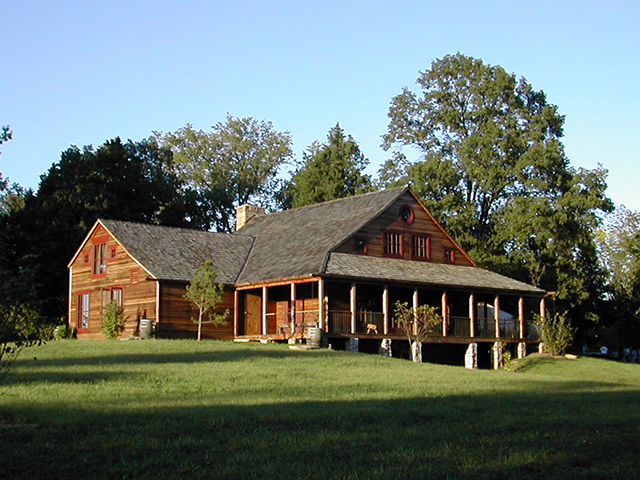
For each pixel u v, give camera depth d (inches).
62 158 2178.9
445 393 788.6
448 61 2447.1
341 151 2783.0
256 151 3110.2
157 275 1507.1
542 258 2185.0
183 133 3056.1
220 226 2977.4
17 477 418.3
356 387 811.4
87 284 1711.4
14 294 488.7
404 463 464.1
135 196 2288.4
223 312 1574.8
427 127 2466.8
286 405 656.4
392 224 1659.7
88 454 465.1
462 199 2253.9
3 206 2300.7
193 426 547.2
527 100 2389.3
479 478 435.8
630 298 2411.4
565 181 2149.4
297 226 1803.6
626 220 2600.9
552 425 595.8
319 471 440.8
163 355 1060.5
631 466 469.4
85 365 911.0
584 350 2299.5
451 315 1775.3
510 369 1577.3
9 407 593.0
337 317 1440.7
